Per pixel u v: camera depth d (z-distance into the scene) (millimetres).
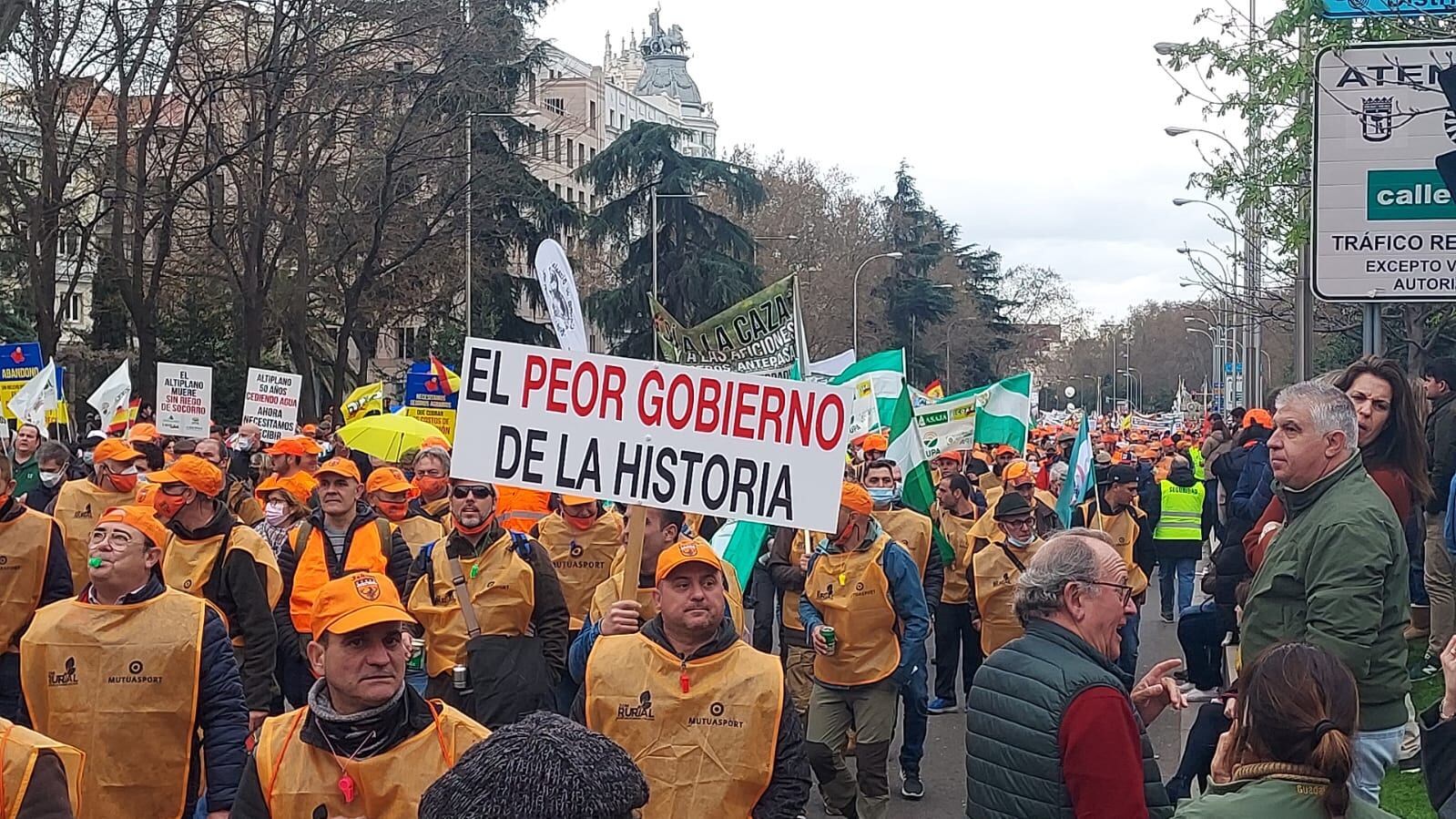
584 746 2535
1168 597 16828
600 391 5262
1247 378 37781
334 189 37938
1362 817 3414
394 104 37781
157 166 33938
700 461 5227
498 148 42750
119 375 20031
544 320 56062
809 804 9156
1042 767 4016
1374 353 7945
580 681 6254
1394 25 10867
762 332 11664
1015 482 12266
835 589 7934
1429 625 10602
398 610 3967
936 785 9625
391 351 70812
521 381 5281
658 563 4852
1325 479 4941
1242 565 7414
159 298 42625
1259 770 3467
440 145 38969
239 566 7102
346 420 19906
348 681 3945
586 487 5246
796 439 5195
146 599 5523
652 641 4836
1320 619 4742
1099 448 22734
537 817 2406
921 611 7945
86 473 14523
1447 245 7766
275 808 3979
